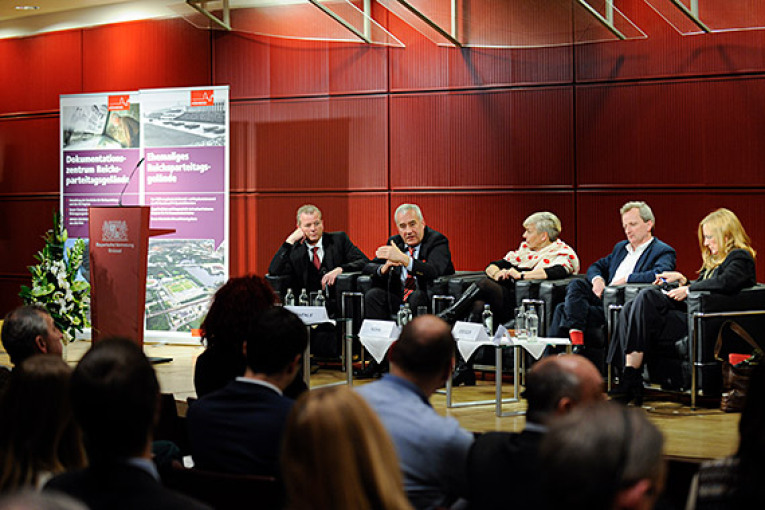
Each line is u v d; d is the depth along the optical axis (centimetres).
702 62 685
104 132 796
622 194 716
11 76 944
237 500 224
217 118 755
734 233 530
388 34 741
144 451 168
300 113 825
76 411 167
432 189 781
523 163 749
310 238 685
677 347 512
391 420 235
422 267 626
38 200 936
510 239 757
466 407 520
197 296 764
